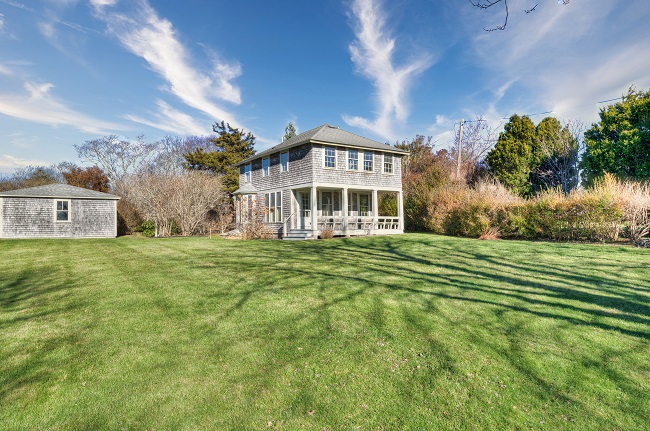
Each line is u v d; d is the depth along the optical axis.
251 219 18.81
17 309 5.62
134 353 4.05
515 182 26.08
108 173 42.09
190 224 21.78
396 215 24.89
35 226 19.83
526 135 26.62
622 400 3.14
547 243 13.16
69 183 33.09
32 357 3.93
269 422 2.86
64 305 5.80
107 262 10.03
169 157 45.44
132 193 26.98
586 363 3.79
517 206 15.52
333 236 19.02
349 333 4.62
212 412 2.99
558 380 3.47
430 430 2.77
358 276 7.92
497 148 27.33
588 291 6.38
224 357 3.97
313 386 3.38
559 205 13.83
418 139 39.00
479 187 20.12
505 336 4.48
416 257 10.63
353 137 22.09
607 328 4.68
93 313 5.41
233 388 3.35
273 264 9.55
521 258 9.93
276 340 4.41
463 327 4.79
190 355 4.01
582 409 3.03
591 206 12.84
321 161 19.20
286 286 7.03
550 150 25.94
